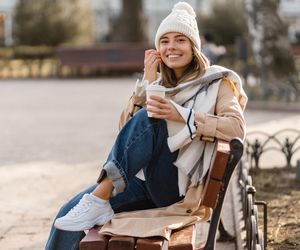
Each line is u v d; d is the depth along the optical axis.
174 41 4.36
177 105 4.11
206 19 38.12
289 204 7.16
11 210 7.36
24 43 35.38
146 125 4.13
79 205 4.15
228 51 32.75
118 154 4.10
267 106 16.89
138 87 4.55
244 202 6.05
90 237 4.00
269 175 8.67
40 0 35.53
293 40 35.84
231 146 3.75
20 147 11.81
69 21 35.84
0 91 24.38
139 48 31.94
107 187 4.14
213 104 4.26
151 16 49.97
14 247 6.07
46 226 6.73
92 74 32.03
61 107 18.64
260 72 19.25
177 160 4.18
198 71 4.37
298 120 14.91
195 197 4.20
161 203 4.28
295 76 19.14
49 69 33.94
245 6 19.69
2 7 44.62
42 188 8.45
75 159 10.52
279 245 5.77
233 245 6.01
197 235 6.13
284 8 47.00
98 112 17.25
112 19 39.19
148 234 3.93
